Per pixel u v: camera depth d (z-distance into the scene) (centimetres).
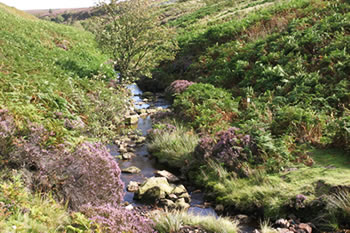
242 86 1354
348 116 780
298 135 827
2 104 760
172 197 686
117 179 596
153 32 1691
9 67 1224
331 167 666
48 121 798
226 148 779
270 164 707
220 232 535
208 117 1033
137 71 1803
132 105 1466
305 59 1270
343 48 1216
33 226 404
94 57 2303
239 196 649
